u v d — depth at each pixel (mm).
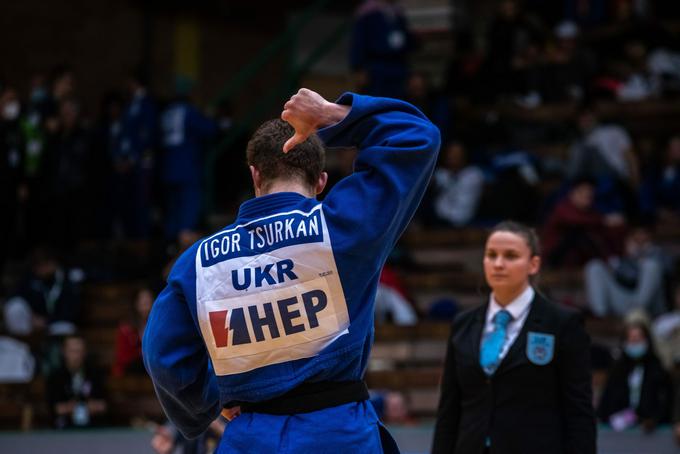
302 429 6344
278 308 6473
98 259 27812
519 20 34906
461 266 26859
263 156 6816
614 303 23484
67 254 27750
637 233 24500
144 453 18641
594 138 28812
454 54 36156
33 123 28766
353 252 6469
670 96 34219
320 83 39688
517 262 9531
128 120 28891
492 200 28250
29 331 24578
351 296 6500
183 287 6633
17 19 36781
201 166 29172
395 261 25875
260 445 6336
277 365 6457
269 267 6527
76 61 37219
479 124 31859
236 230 6688
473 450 9281
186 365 6625
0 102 28484
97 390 21109
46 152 28609
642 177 29188
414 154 6520
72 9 37312
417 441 17391
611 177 27625
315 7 32000
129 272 27266
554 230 25500
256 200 6727
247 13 40062
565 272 24516
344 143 6848
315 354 6445
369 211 6488
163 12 38281
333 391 6453
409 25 36312
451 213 28203
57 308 25031
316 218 6547
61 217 28484
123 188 29234
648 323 17500
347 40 39844
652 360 17250
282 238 6555
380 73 28953
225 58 39719
